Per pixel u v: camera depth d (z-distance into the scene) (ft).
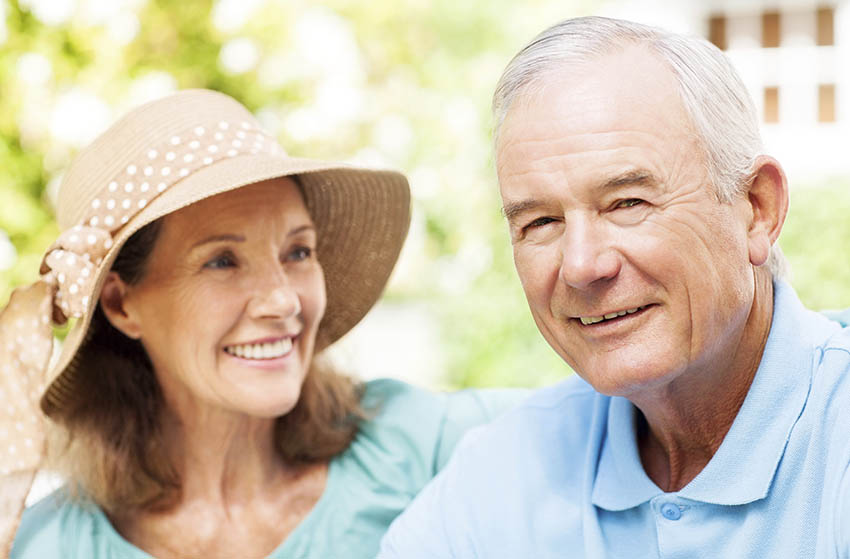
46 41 13.85
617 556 4.77
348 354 7.70
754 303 4.54
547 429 5.41
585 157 4.17
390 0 17.21
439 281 17.70
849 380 4.30
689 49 4.34
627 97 4.18
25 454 6.40
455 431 7.07
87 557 6.44
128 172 6.33
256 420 6.80
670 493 4.66
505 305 15.40
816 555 4.13
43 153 14.24
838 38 26.27
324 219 7.41
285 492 6.98
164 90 14.78
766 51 26.81
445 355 15.85
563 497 5.10
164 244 6.31
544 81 4.29
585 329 4.43
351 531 6.70
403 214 7.35
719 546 4.44
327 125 16.83
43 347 6.46
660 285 4.25
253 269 6.32
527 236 4.51
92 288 6.23
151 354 6.72
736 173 4.32
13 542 6.49
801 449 4.31
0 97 13.80
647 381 4.34
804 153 26.18
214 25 15.05
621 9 20.94
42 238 14.12
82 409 6.85
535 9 17.94
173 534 6.77
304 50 16.08
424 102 17.71
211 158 6.37
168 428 6.88
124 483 6.74
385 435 7.08
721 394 4.61
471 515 5.33
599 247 4.24
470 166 17.56
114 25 14.28
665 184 4.17
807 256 13.96
